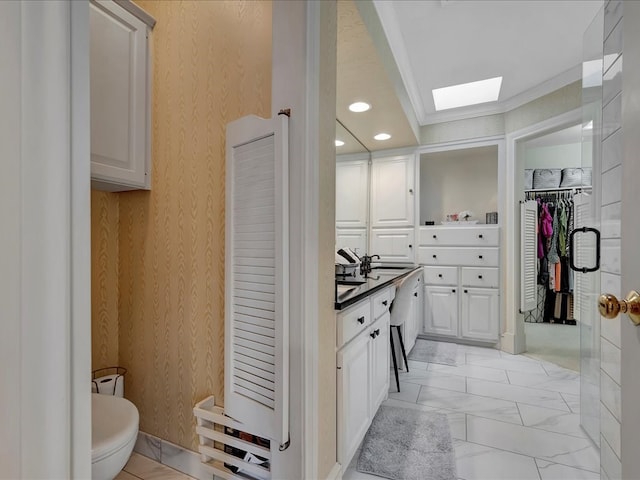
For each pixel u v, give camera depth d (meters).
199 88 1.48
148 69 1.60
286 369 1.14
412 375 2.66
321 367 1.23
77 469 0.41
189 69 1.51
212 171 1.45
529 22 2.07
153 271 1.61
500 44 2.31
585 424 1.81
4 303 0.40
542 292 4.48
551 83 2.81
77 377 0.41
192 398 1.51
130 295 1.67
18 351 0.39
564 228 4.30
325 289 1.28
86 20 0.43
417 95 3.09
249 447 1.27
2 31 0.39
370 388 1.77
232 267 1.32
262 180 1.20
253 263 1.24
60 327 0.39
